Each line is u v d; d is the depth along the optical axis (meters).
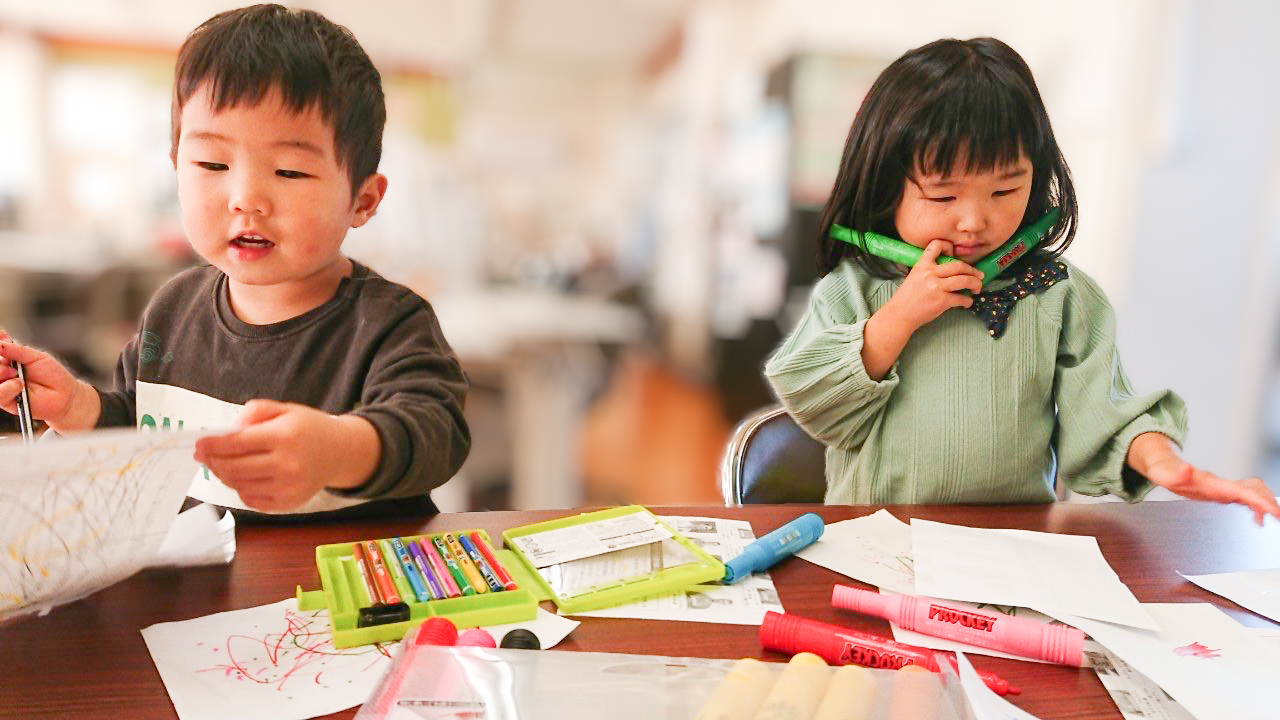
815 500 0.88
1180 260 1.98
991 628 0.49
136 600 0.50
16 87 5.67
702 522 0.66
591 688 0.39
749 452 0.88
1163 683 0.45
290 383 0.68
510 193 6.52
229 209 0.57
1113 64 1.87
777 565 0.59
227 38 0.57
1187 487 0.65
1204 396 2.06
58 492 0.41
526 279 3.94
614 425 3.50
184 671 0.43
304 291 0.69
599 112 7.09
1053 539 0.64
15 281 3.03
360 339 0.68
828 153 2.57
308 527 0.62
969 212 0.68
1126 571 0.60
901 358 0.77
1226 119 1.93
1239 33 1.89
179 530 0.55
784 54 2.73
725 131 3.57
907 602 0.51
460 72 6.56
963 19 2.39
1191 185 1.95
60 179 5.84
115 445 0.40
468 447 0.66
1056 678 0.46
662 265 4.71
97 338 2.48
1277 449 2.14
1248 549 0.65
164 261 2.70
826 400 0.73
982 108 0.64
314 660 0.44
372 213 0.67
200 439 0.43
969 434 0.75
